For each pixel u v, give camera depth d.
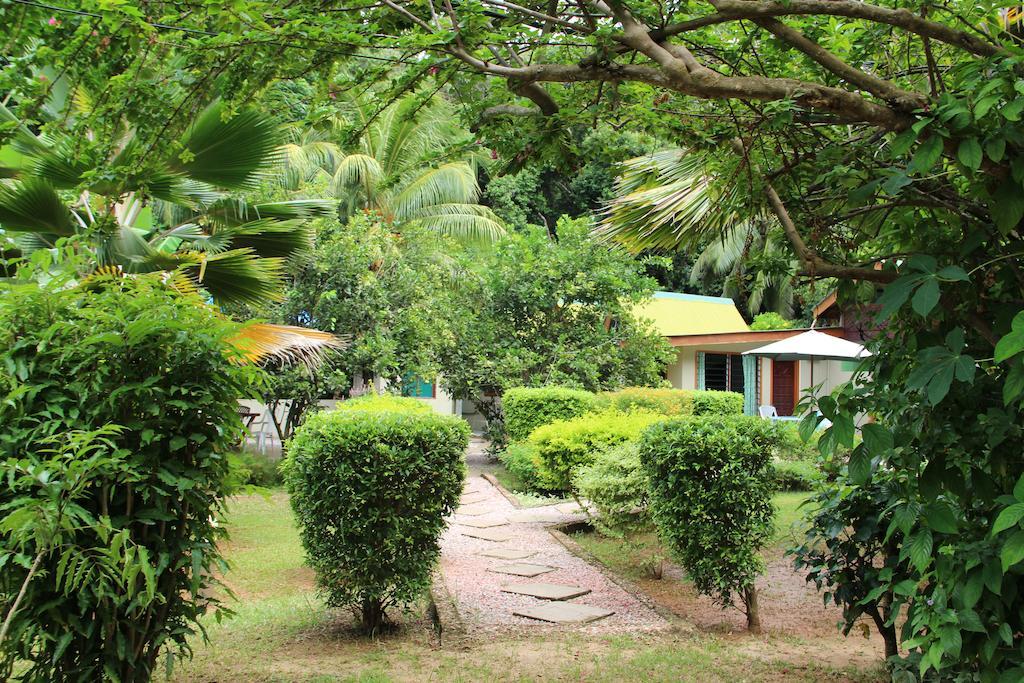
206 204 8.41
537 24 3.17
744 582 5.27
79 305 3.22
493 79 3.65
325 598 5.63
